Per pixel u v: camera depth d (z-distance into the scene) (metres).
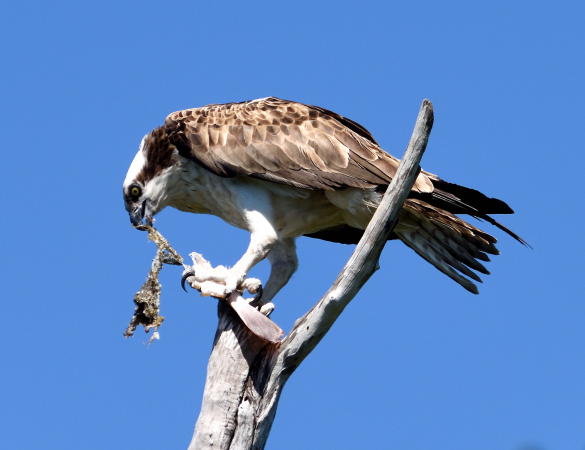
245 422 9.30
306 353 9.48
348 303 9.31
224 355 9.56
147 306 10.86
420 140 8.78
